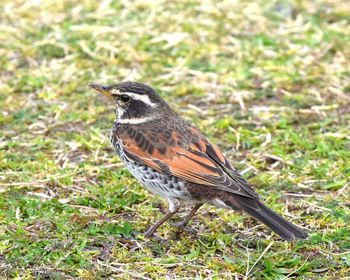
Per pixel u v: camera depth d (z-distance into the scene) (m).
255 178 13.38
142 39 19.14
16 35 19.38
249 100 16.66
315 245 11.38
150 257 11.05
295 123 15.62
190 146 11.56
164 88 17.03
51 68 17.89
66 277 10.55
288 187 13.16
